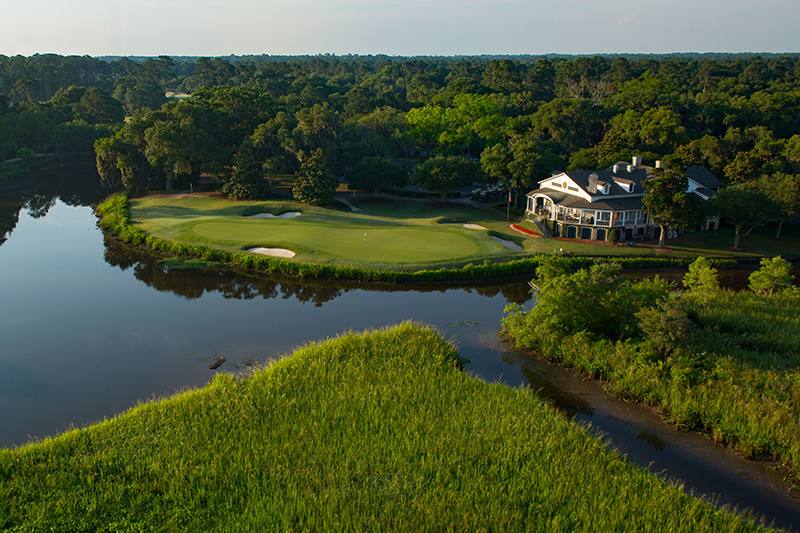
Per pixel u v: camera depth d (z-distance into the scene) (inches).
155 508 812.6
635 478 912.9
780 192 2753.4
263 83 6850.4
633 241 2696.9
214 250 2381.9
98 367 1392.7
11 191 3986.2
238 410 1071.0
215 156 3666.3
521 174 3348.9
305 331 1651.1
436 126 5162.4
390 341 1411.2
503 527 796.6
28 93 6894.7
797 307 1774.1
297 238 2539.4
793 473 983.6
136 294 1973.4
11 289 1998.0
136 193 3703.3
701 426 1126.4
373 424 1029.8
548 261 1670.8
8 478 877.8
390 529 780.0
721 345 1397.6
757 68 7091.5
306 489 852.0
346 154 3895.2
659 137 3853.3
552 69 7839.6
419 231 2704.2
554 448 981.2
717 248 2667.3
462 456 946.7
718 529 810.8
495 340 1590.8
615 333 1497.3
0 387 1288.1
